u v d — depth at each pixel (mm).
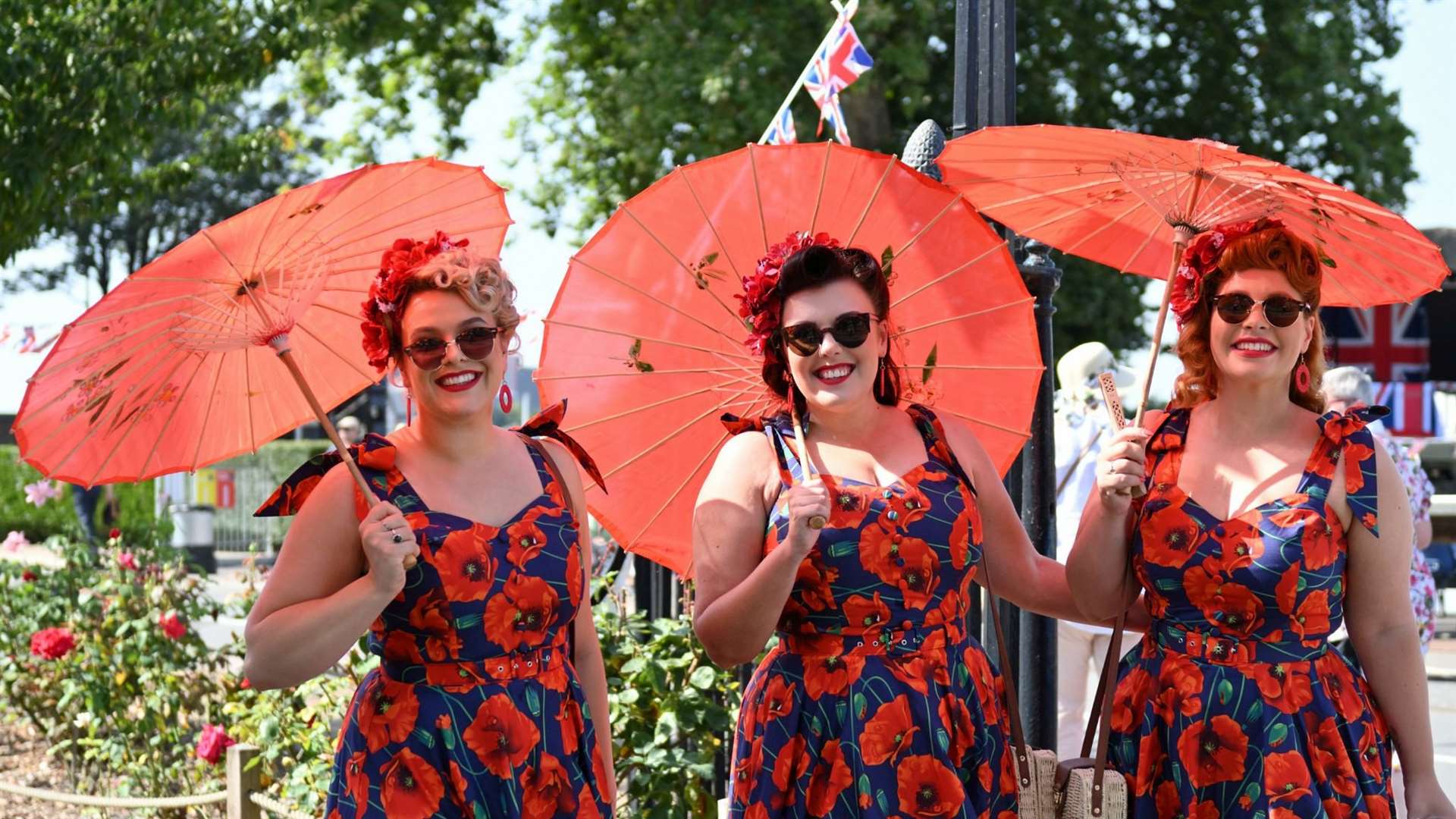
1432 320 15445
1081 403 5746
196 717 7004
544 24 17781
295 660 2488
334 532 2609
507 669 2598
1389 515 2805
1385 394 14977
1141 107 17312
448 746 2535
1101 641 5375
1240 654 2787
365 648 4953
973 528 2818
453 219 2994
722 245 3176
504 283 2670
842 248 2908
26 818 6152
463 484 2662
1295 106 16328
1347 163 16656
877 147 15891
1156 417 3014
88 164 9102
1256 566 2758
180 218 33844
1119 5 17047
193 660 6680
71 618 6898
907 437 2873
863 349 2777
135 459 2830
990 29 3732
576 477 2881
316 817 4484
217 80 9492
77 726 6840
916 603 2725
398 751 2547
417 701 2561
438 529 2574
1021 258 3693
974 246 3180
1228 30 16750
